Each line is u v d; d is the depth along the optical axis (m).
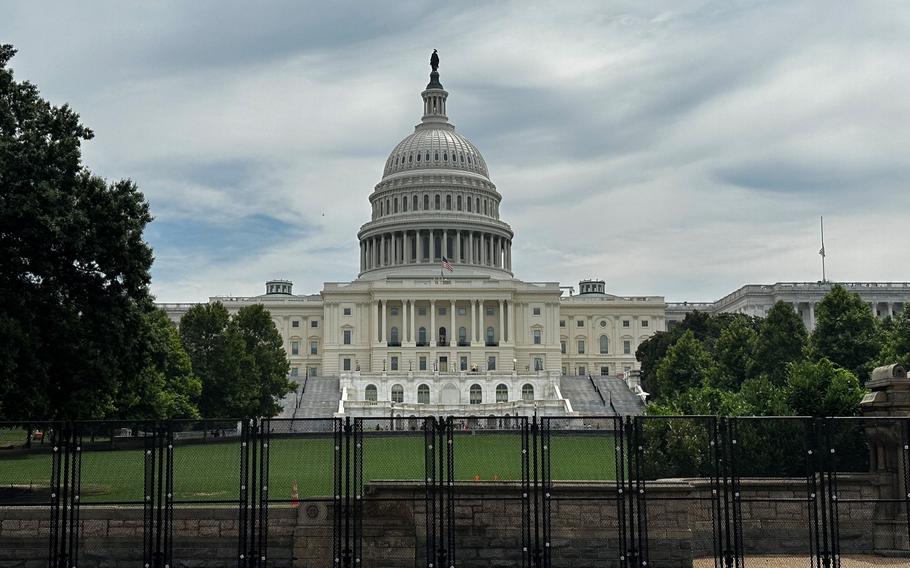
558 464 42.94
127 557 34.66
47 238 46.81
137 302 52.69
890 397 38.28
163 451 35.84
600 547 35.75
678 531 36.03
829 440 34.38
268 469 34.00
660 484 36.59
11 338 44.50
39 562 34.53
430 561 34.78
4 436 35.50
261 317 137.62
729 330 120.31
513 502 35.91
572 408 162.62
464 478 41.81
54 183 48.09
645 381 167.12
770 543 37.78
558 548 35.81
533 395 176.75
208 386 116.50
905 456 34.94
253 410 122.31
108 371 49.69
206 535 35.06
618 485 33.62
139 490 35.28
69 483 35.16
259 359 131.75
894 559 36.22
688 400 75.00
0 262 47.50
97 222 48.84
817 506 34.78
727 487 35.03
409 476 42.75
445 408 161.50
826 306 99.31
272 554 35.22
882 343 96.25
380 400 171.62
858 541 37.81
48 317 48.25
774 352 109.56
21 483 35.09
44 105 52.06
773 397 63.03
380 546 35.66
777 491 38.03
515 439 43.81
